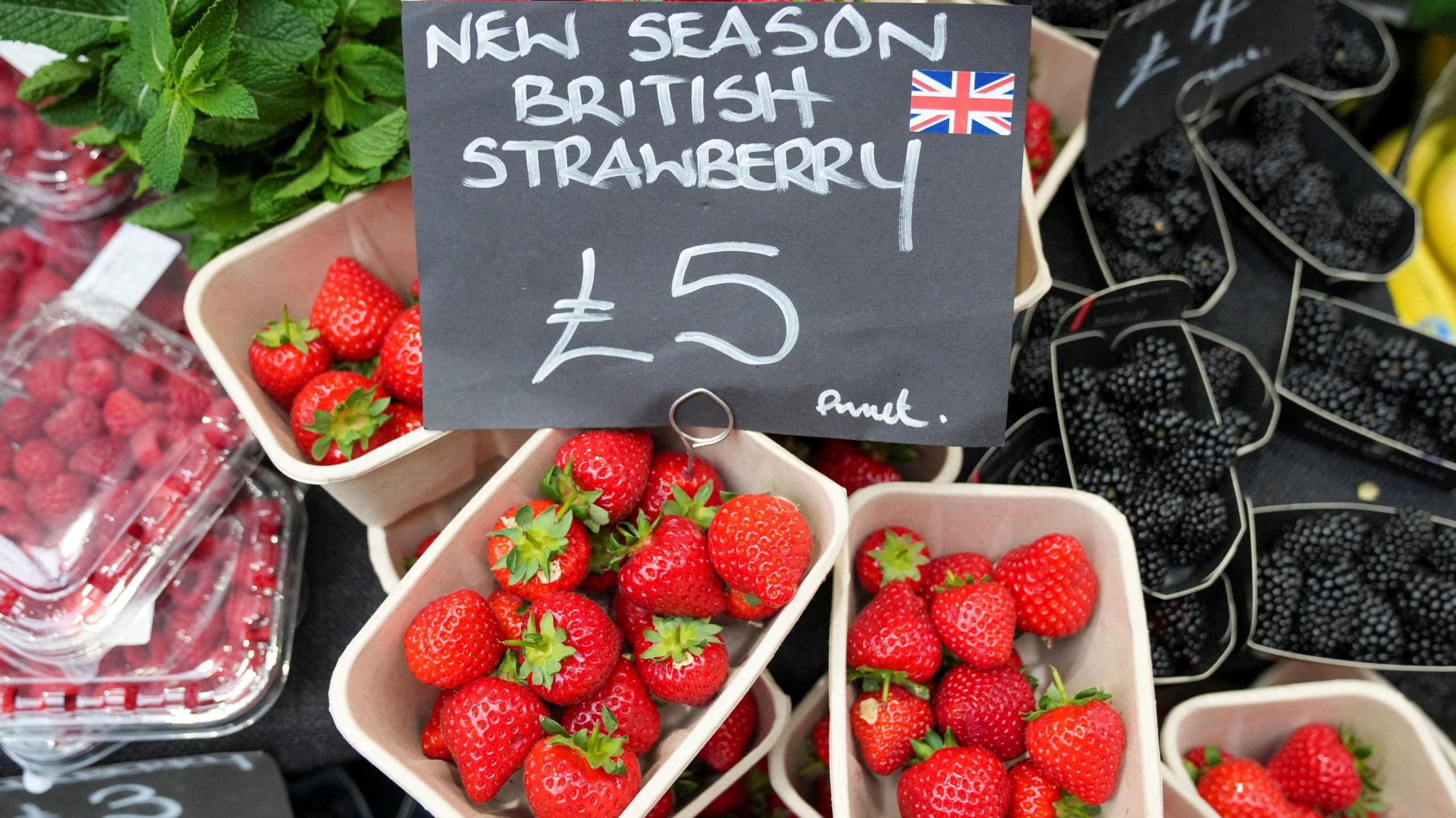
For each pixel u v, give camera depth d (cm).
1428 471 52
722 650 34
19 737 45
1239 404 53
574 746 31
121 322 48
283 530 48
